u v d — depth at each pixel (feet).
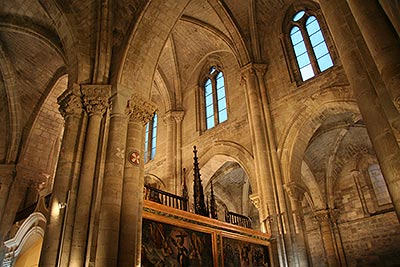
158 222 40.24
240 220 64.44
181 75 85.92
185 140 78.18
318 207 76.89
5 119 72.90
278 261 49.42
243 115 68.08
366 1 20.59
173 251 39.96
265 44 69.62
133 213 37.50
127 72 46.19
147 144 87.56
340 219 75.15
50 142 75.41
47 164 73.61
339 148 77.87
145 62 49.14
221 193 90.22
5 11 59.62
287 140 57.57
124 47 47.29
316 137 71.31
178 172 74.02
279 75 64.13
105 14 49.08
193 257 41.75
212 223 46.24
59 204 36.83
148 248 37.65
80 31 48.93
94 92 43.62
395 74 17.74
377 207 70.74
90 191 37.99
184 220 43.01
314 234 78.89
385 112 19.99
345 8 25.04
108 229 35.22
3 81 72.28
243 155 63.67
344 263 70.74
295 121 57.82
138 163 41.55
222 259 44.65
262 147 57.82
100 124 42.55
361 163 76.28
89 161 39.45
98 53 47.01
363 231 70.85
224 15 68.90
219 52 80.28
